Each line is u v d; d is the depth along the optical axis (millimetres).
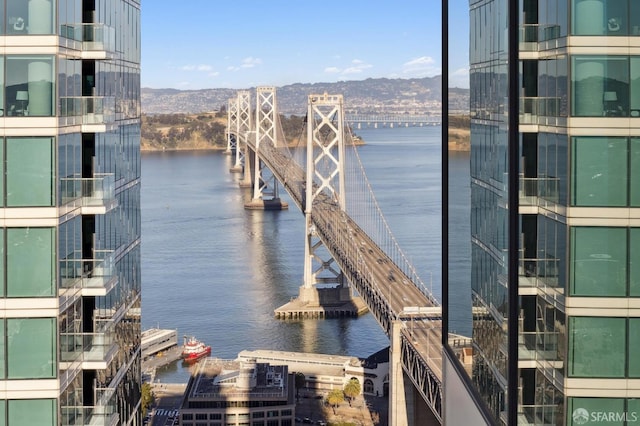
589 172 28234
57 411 39781
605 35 27953
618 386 28594
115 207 47219
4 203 39562
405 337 124250
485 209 38750
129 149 52594
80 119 43594
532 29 31188
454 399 47156
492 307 37031
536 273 31297
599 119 28125
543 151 30469
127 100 52125
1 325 39656
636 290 28391
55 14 39531
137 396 54938
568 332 28656
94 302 44844
